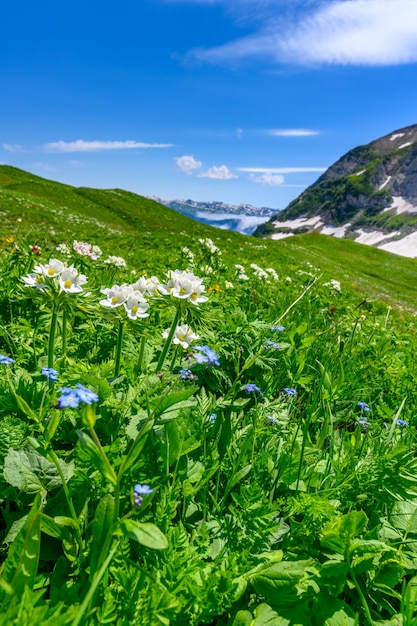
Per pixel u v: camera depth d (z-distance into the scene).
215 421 3.05
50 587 2.15
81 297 3.10
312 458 3.13
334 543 2.38
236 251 25.03
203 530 2.29
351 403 4.32
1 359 2.83
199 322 3.41
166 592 1.86
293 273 18.66
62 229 27.66
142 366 3.67
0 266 5.72
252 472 2.91
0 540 2.32
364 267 57.59
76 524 2.11
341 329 6.67
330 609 2.17
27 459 2.50
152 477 2.51
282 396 4.12
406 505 2.90
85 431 2.75
